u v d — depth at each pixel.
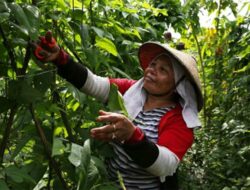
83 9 1.32
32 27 0.90
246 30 3.20
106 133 0.97
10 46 1.01
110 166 1.26
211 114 3.49
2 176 0.88
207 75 3.59
